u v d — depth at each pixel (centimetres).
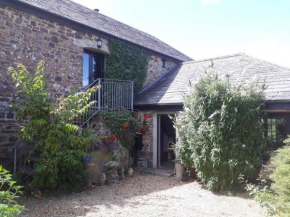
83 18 912
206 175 642
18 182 597
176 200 551
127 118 851
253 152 612
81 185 624
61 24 795
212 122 604
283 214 349
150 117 938
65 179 604
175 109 859
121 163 748
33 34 721
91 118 820
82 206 500
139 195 587
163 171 870
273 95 658
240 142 598
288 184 362
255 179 649
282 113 710
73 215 450
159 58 1175
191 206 509
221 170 608
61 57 793
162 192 615
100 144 745
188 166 715
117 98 928
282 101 627
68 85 812
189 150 681
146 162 924
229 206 511
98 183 675
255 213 468
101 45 913
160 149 1009
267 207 417
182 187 664
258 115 624
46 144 552
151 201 541
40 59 737
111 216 446
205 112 629
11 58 670
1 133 656
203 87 641
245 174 604
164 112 905
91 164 671
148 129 941
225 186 610
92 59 941
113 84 946
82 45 858
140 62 1059
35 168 554
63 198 552
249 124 612
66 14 830
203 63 1171
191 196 583
